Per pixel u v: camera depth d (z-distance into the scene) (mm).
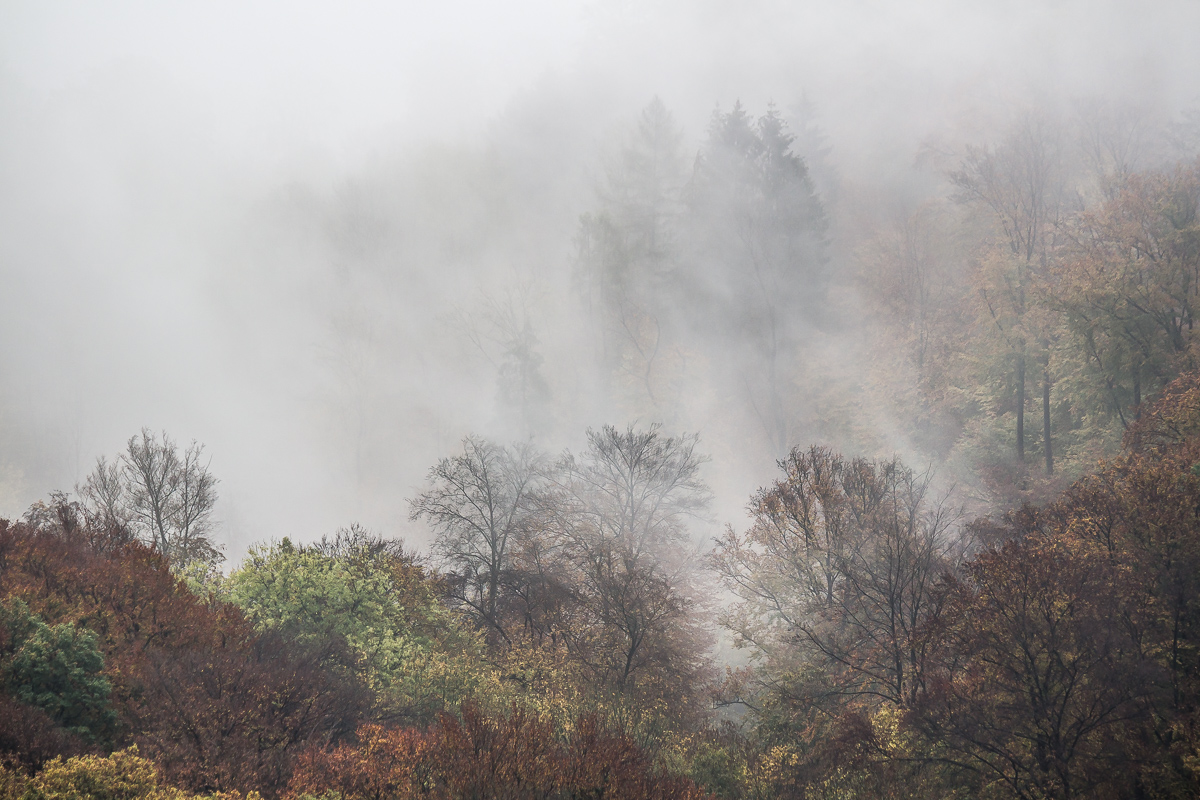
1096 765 14664
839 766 17047
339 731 13891
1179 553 15703
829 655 20781
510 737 12164
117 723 11266
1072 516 19000
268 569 18969
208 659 13414
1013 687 15570
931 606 19203
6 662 11125
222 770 10859
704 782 16641
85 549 17547
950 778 16219
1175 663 15500
